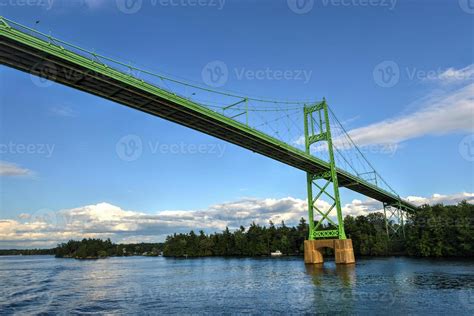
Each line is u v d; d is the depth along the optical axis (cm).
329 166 10188
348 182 11631
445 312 3534
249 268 10269
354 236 14525
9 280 8494
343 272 7619
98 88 5406
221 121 6800
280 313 3784
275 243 19262
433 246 10900
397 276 6397
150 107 6100
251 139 7712
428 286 5038
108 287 6656
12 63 4588
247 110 7544
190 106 6206
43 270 12231
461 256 10581
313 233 10250
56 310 4388
